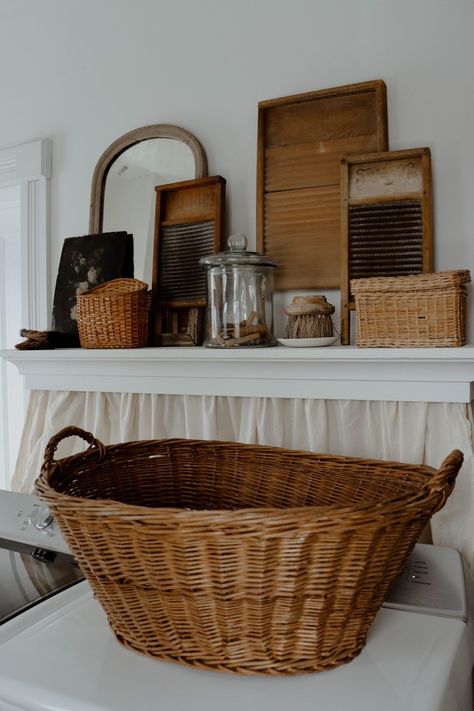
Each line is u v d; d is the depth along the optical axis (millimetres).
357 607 737
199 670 740
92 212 1807
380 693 685
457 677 751
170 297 1630
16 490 1729
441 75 1371
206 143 1653
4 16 2064
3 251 2340
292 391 1335
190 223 1606
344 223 1384
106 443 1613
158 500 1158
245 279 1403
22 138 2020
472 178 1336
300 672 722
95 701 679
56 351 1562
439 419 1216
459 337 1136
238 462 1182
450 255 1352
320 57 1506
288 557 675
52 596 959
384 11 1432
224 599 697
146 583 730
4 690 718
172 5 1721
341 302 1382
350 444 1301
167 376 1480
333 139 1448
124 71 1809
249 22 1601
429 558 1032
